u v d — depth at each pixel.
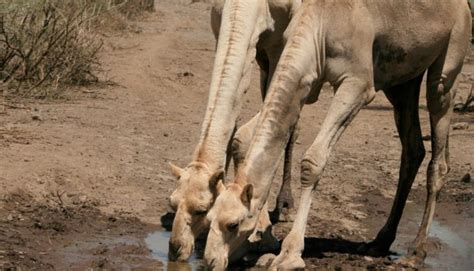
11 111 38.12
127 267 22.52
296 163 34.38
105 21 63.66
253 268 22.77
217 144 22.58
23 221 25.47
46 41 44.44
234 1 24.61
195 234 22.14
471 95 47.62
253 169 21.27
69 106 40.66
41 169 28.89
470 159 36.53
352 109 22.98
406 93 26.17
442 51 25.30
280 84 21.92
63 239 24.52
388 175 34.38
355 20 22.89
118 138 35.09
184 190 21.95
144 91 46.81
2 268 21.69
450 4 24.98
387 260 24.67
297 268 21.83
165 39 67.56
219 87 23.25
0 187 27.11
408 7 23.94
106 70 50.75
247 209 20.88
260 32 25.47
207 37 72.12
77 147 32.50
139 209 27.86
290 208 28.86
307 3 22.78
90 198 27.95
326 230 27.53
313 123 42.47
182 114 42.09
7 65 43.41
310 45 22.33
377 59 24.05
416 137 26.20
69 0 49.03
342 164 35.47
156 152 33.94
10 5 43.38
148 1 85.00
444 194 32.16
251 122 23.17
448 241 27.11
